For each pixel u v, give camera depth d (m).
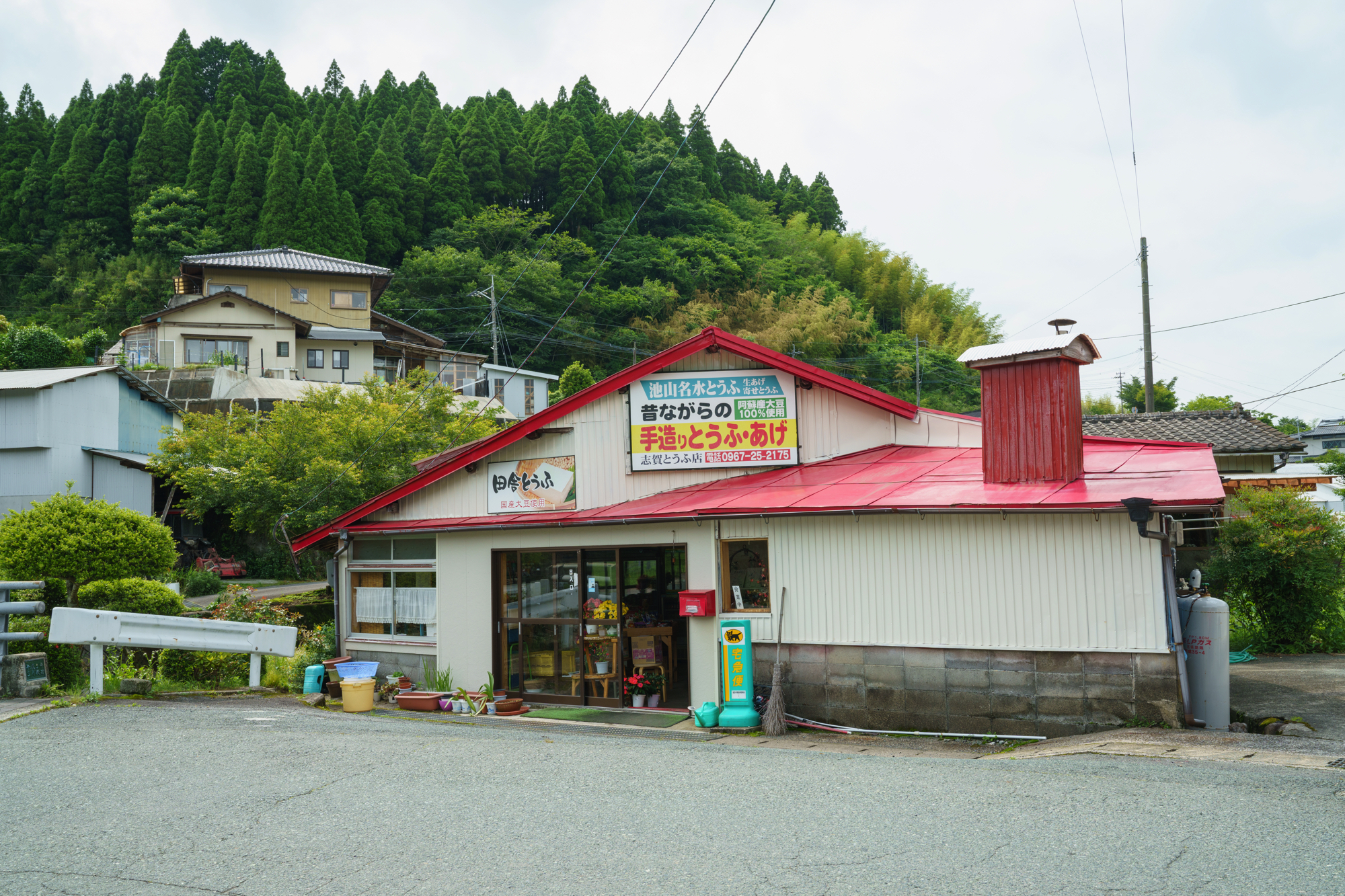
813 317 57.75
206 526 28.39
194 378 32.28
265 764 6.19
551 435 11.94
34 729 7.21
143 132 61.78
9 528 10.89
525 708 10.99
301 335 39.34
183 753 6.48
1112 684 8.08
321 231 54.25
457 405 28.80
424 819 4.90
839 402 11.34
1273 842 4.29
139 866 4.15
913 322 62.09
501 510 12.16
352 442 21.28
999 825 4.68
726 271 65.06
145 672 9.80
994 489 8.95
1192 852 4.17
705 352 11.48
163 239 56.97
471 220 60.94
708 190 79.62
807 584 9.52
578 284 58.97
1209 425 17.62
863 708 9.14
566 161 65.38
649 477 11.43
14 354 34.03
